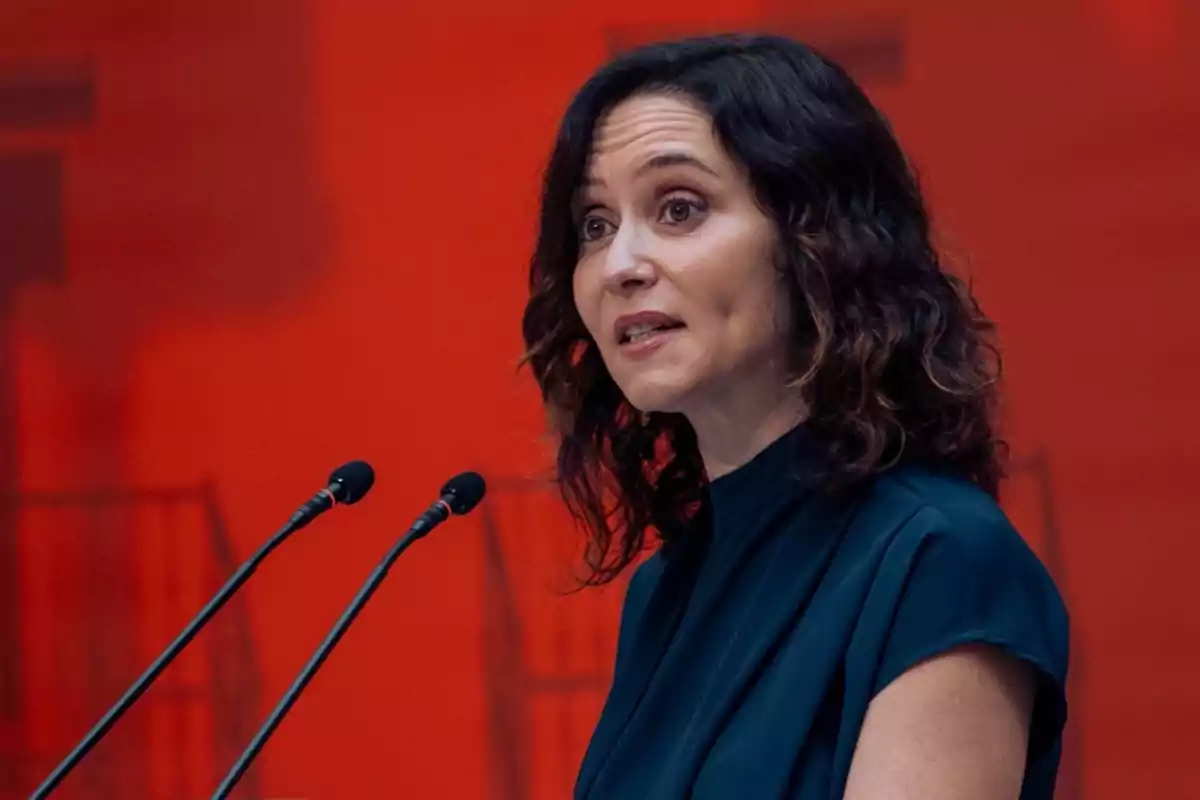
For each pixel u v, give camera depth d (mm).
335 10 11469
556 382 6426
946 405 5141
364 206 11336
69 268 11859
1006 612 4418
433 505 5945
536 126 11062
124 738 11570
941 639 4352
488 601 10992
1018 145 10055
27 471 11859
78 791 11641
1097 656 9766
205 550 11500
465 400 11078
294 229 11469
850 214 5262
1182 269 9789
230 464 11484
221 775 11328
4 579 11859
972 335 5434
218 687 11391
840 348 5074
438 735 11016
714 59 5430
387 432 11211
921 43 10227
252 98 11594
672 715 5340
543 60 11078
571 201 5762
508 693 10938
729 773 4648
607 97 5590
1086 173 9961
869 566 4688
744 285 5207
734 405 5465
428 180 11234
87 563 11727
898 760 4258
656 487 6637
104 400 11758
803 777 4543
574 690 10852
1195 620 9633
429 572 11086
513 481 10961
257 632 11344
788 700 4637
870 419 4980
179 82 11742
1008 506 9930
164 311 11680
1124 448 9812
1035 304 9984
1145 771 9656
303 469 11344
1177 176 9828
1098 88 9977
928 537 4570
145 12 11820
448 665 11031
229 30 11656
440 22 11266
